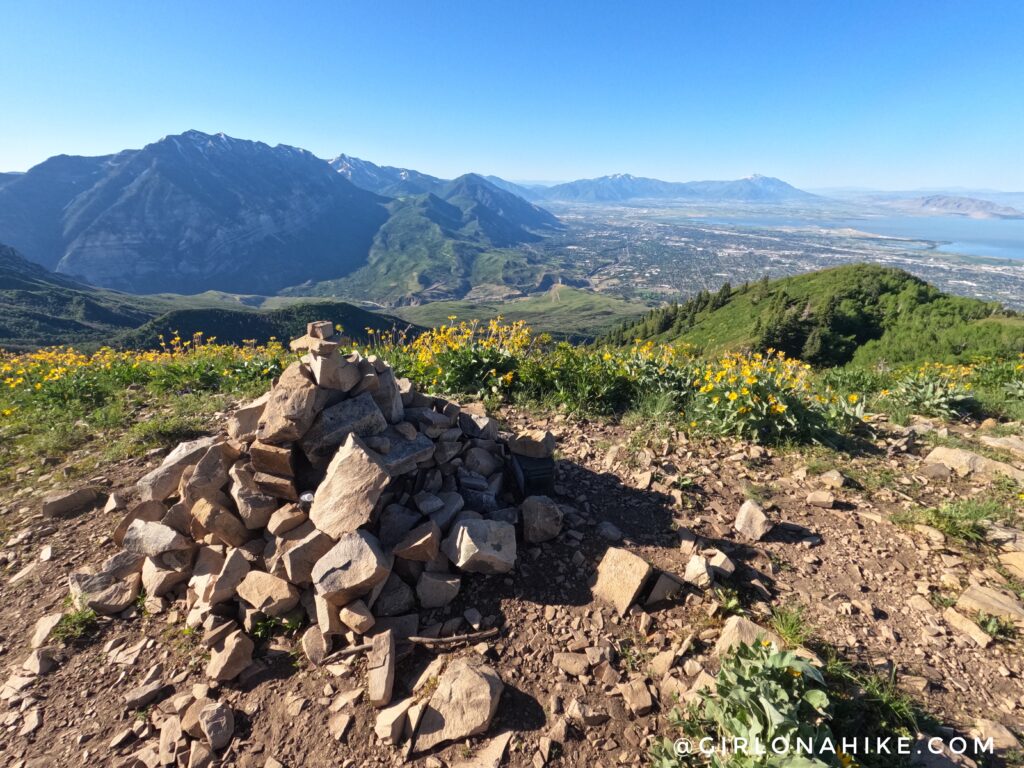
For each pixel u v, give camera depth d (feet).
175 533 5.85
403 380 7.28
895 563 5.71
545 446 6.90
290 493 5.84
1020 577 5.43
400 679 4.75
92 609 5.59
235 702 4.69
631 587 5.22
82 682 4.96
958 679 4.44
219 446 6.17
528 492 6.72
